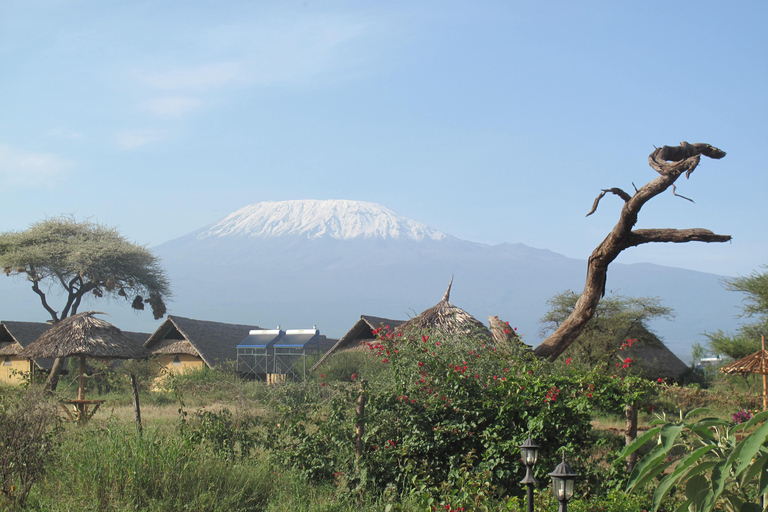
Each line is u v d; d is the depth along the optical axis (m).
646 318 32.44
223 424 10.70
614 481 7.89
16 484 7.54
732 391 22.34
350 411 9.53
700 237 12.48
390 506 7.35
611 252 13.12
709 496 4.46
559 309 35.41
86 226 46.12
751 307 31.64
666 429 4.99
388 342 9.82
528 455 5.97
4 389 10.90
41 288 43.62
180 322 36.88
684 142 12.38
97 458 7.82
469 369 9.33
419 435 8.66
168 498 7.30
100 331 17.33
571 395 8.29
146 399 21.86
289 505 7.96
